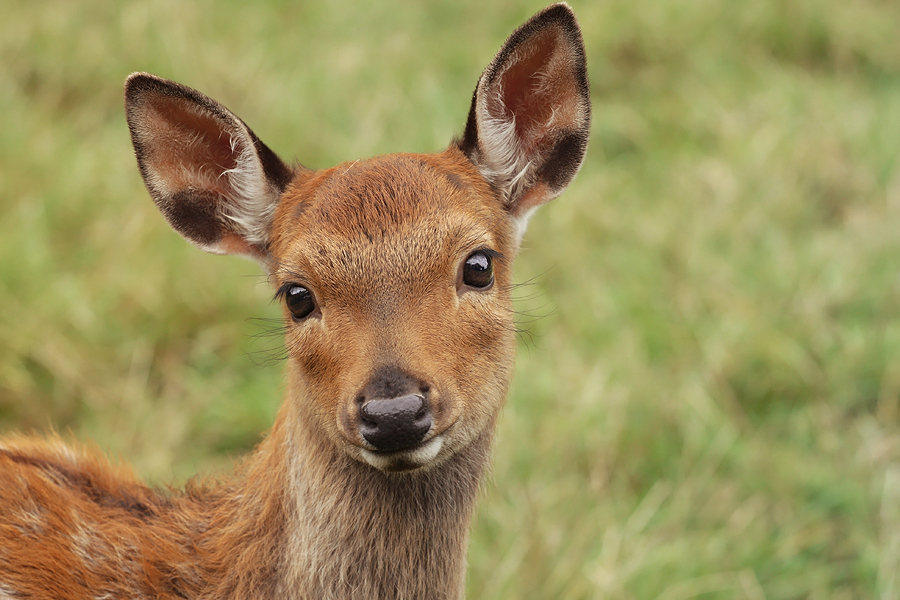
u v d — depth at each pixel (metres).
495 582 8.79
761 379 10.80
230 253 7.01
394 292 5.86
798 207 13.15
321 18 16.66
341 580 6.21
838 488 9.57
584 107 6.81
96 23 15.24
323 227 6.04
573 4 16.95
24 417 10.30
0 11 15.03
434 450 5.78
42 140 12.98
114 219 11.95
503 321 6.24
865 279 11.81
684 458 9.95
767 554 9.15
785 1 16.75
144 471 9.73
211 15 15.99
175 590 6.48
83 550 6.45
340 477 6.18
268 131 13.84
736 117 14.75
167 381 10.73
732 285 11.73
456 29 17.05
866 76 16.25
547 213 12.88
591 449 9.92
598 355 10.86
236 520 6.59
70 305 10.88
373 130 13.85
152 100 6.63
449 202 6.12
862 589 8.92
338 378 5.86
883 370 10.71
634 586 8.76
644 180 13.79
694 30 16.20
